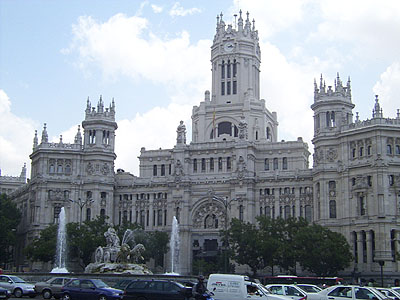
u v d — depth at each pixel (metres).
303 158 179.75
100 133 184.25
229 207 173.38
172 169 182.12
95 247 148.88
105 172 183.38
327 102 162.88
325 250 133.50
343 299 64.62
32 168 191.50
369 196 150.00
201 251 174.62
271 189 173.25
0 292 67.69
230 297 63.81
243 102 197.25
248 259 142.38
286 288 70.38
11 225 175.75
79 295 70.19
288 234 144.00
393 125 150.62
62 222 156.25
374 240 147.25
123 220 170.25
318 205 161.38
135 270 103.75
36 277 94.56
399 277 143.12
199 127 199.88
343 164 157.12
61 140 183.25
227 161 179.12
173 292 63.06
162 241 166.00
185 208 177.25
